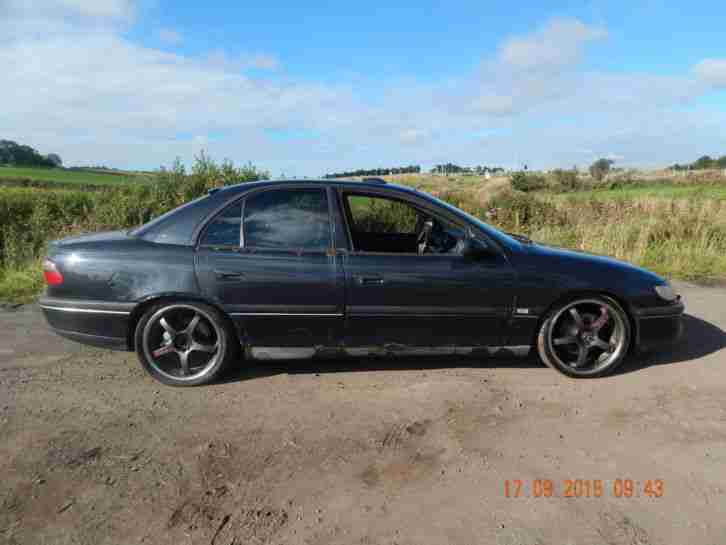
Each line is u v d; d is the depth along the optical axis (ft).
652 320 11.68
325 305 11.02
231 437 9.09
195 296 10.82
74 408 10.19
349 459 8.39
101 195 31.71
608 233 29.50
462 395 10.80
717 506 7.22
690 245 27.68
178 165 32.81
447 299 11.15
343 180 12.04
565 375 11.81
